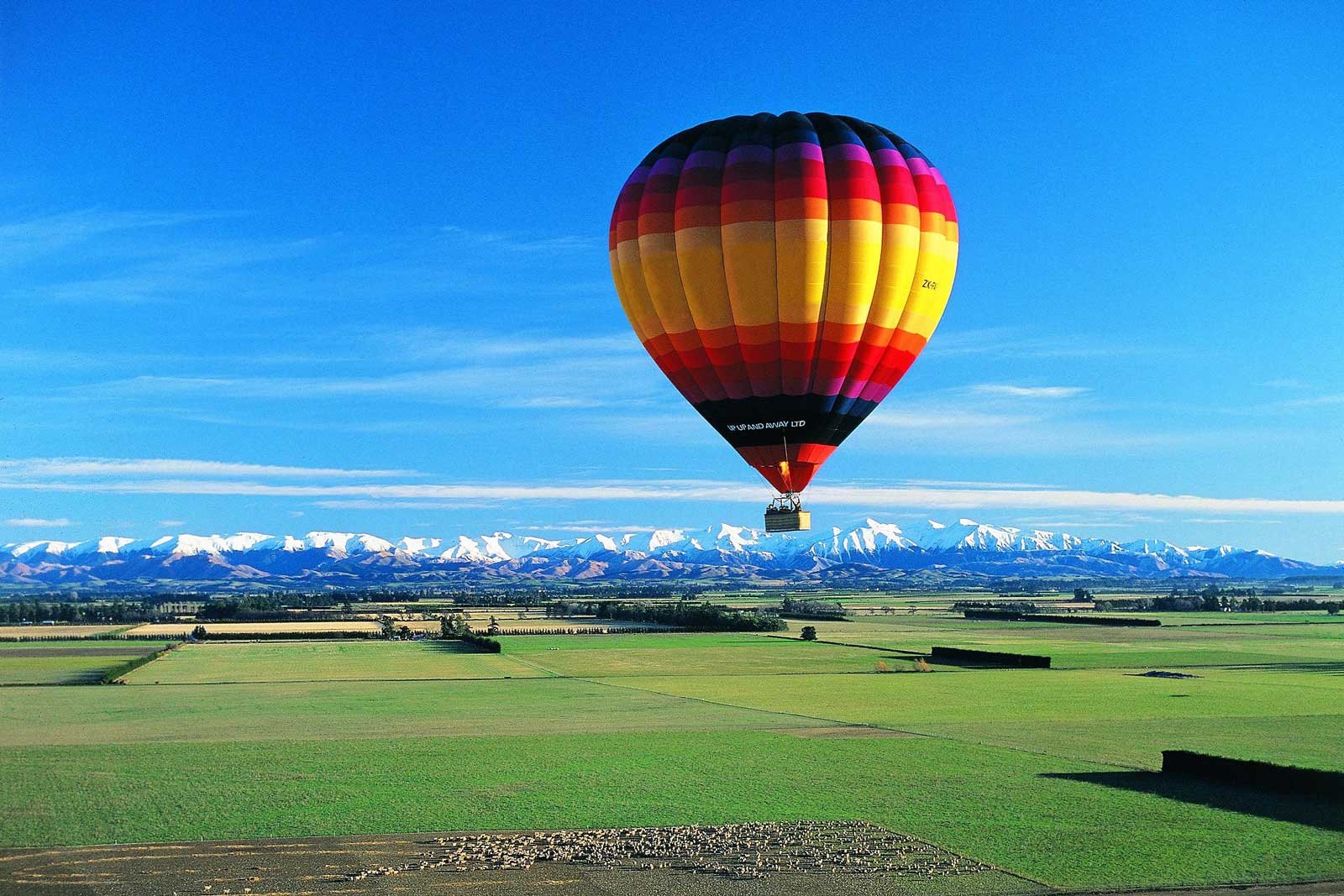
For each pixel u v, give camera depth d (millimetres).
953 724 68375
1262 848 36969
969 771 51406
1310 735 62969
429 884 33156
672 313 55281
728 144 55188
